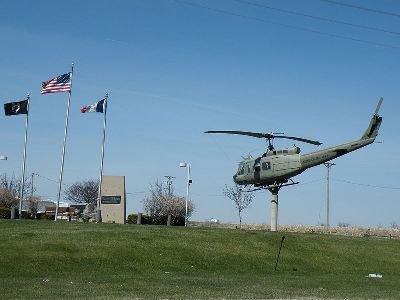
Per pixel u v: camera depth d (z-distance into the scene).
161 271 29.59
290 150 47.19
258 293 19.91
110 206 63.12
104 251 31.38
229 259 33.62
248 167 50.22
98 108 55.75
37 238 32.34
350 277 30.92
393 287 25.28
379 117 44.97
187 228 40.78
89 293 18.16
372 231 75.75
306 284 24.78
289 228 79.56
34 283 21.14
